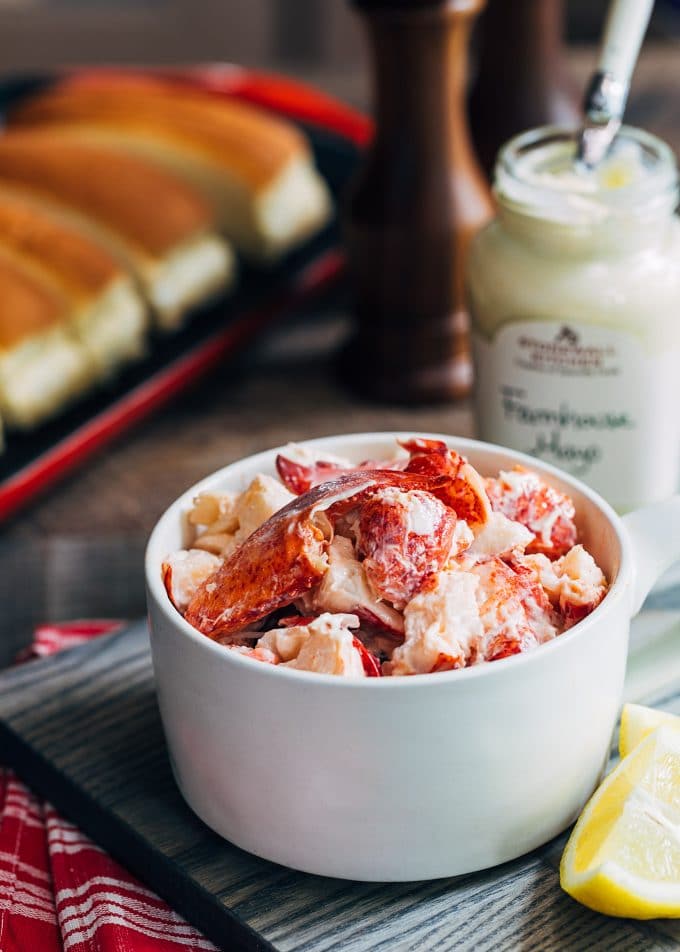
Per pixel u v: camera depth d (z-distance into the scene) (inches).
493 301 27.0
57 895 22.5
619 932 21.4
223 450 32.8
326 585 21.5
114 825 23.0
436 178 31.9
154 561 22.4
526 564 22.1
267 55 69.6
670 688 24.4
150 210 35.8
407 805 21.3
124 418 32.6
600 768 22.4
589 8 59.0
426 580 21.4
